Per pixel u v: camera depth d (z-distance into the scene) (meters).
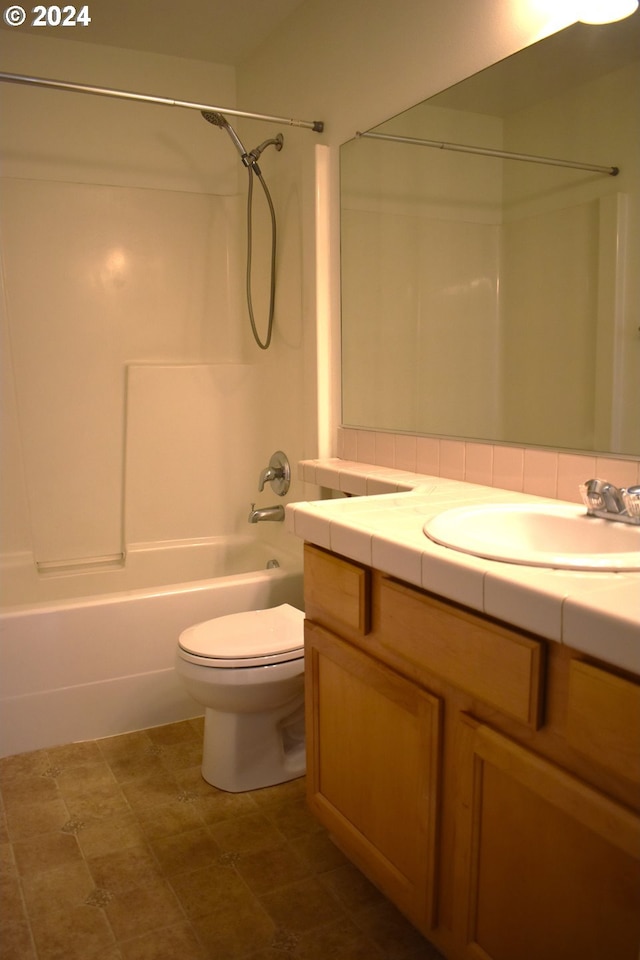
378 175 2.17
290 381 2.77
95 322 2.92
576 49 1.54
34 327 2.82
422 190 1.99
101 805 1.89
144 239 2.97
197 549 3.02
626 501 1.29
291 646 1.87
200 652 1.85
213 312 3.14
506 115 1.72
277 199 2.77
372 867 1.46
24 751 2.15
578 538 1.36
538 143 1.64
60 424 2.89
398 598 1.29
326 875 1.62
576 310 1.58
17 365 2.80
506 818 1.11
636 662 0.84
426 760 1.25
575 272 1.58
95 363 2.93
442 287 1.97
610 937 0.95
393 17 2.05
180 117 2.98
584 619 0.90
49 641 2.14
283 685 1.86
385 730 1.38
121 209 2.92
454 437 1.96
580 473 1.58
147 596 2.25
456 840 1.21
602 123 1.50
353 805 1.51
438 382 2.00
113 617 2.21
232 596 2.37
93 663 2.20
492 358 1.82
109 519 2.99
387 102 2.10
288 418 2.81
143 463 2.97
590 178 1.53
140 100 2.17
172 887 1.59
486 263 1.82
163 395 2.97
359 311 2.31
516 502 1.58
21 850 1.71
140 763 2.09
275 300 2.85
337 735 1.55
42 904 1.54
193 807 1.88
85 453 2.94
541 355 1.68
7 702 2.11
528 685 1.02
